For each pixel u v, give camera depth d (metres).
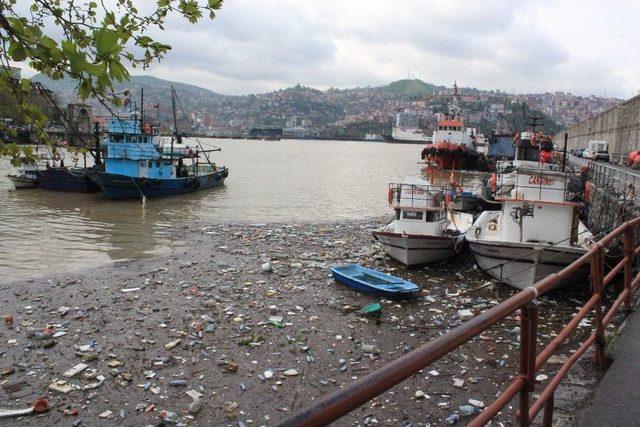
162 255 20.78
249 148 158.75
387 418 8.81
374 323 13.33
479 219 21.77
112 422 8.64
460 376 10.38
